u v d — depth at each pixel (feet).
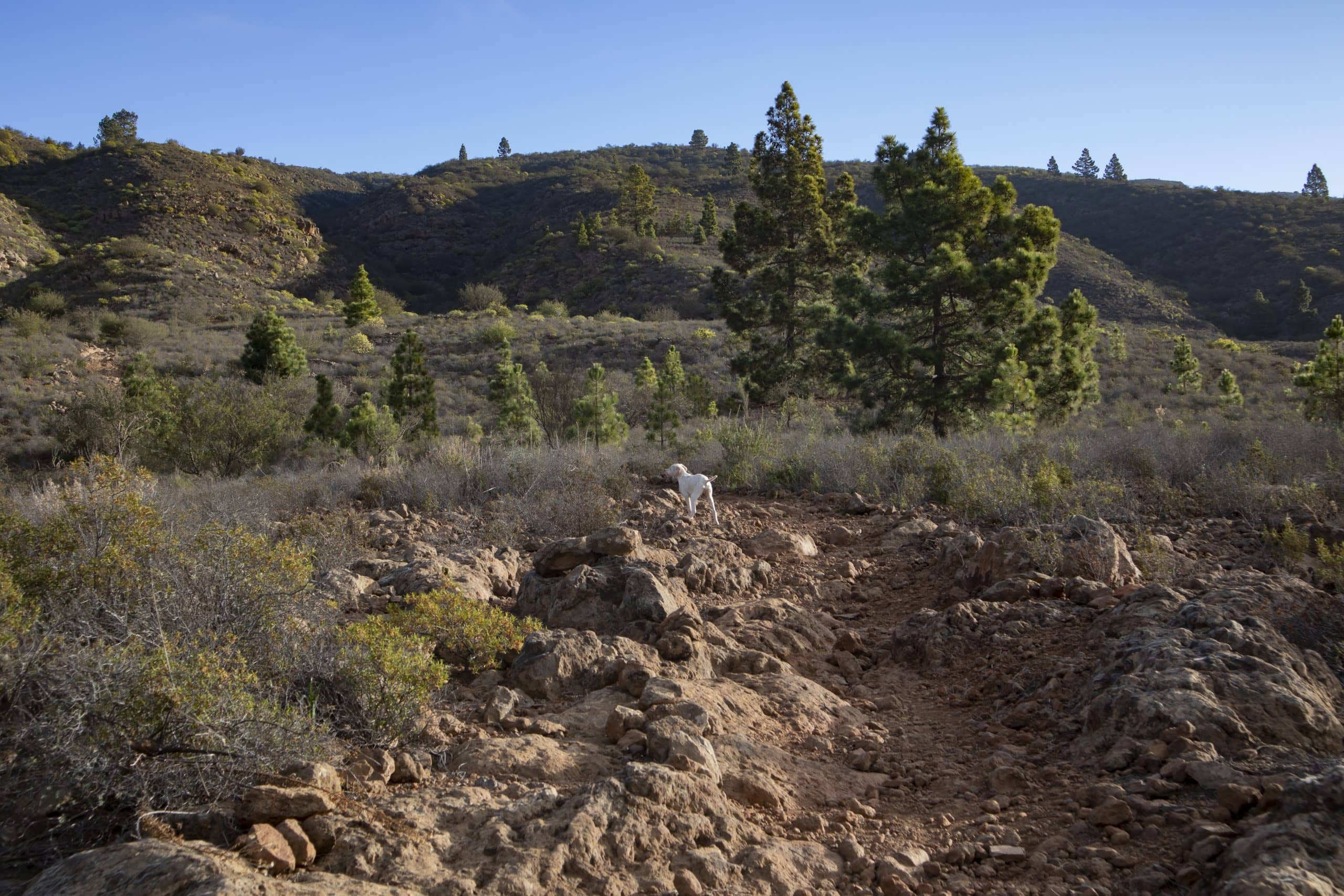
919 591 23.79
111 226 297.12
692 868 9.65
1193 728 12.14
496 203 447.83
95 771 9.68
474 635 16.10
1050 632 18.16
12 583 13.01
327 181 523.70
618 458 48.98
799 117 114.01
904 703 16.57
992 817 11.51
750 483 41.63
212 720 10.21
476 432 76.84
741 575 24.13
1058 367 72.13
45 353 123.85
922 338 72.59
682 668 15.85
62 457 73.36
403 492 38.32
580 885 9.18
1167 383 117.08
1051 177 506.48
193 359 136.05
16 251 255.29
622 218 349.82
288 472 56.75
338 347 154.81
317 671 13.03
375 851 9.10
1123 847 10.28
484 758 11.78
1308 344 172.76
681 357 141.90
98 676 10.32
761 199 117.50
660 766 11.17
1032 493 29.50
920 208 71.97
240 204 336.70
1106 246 395.55
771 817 11.37
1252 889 8.16
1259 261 337.31
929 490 35.37
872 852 10.61
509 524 31.32
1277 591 17.10
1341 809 9.25
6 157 342.64
